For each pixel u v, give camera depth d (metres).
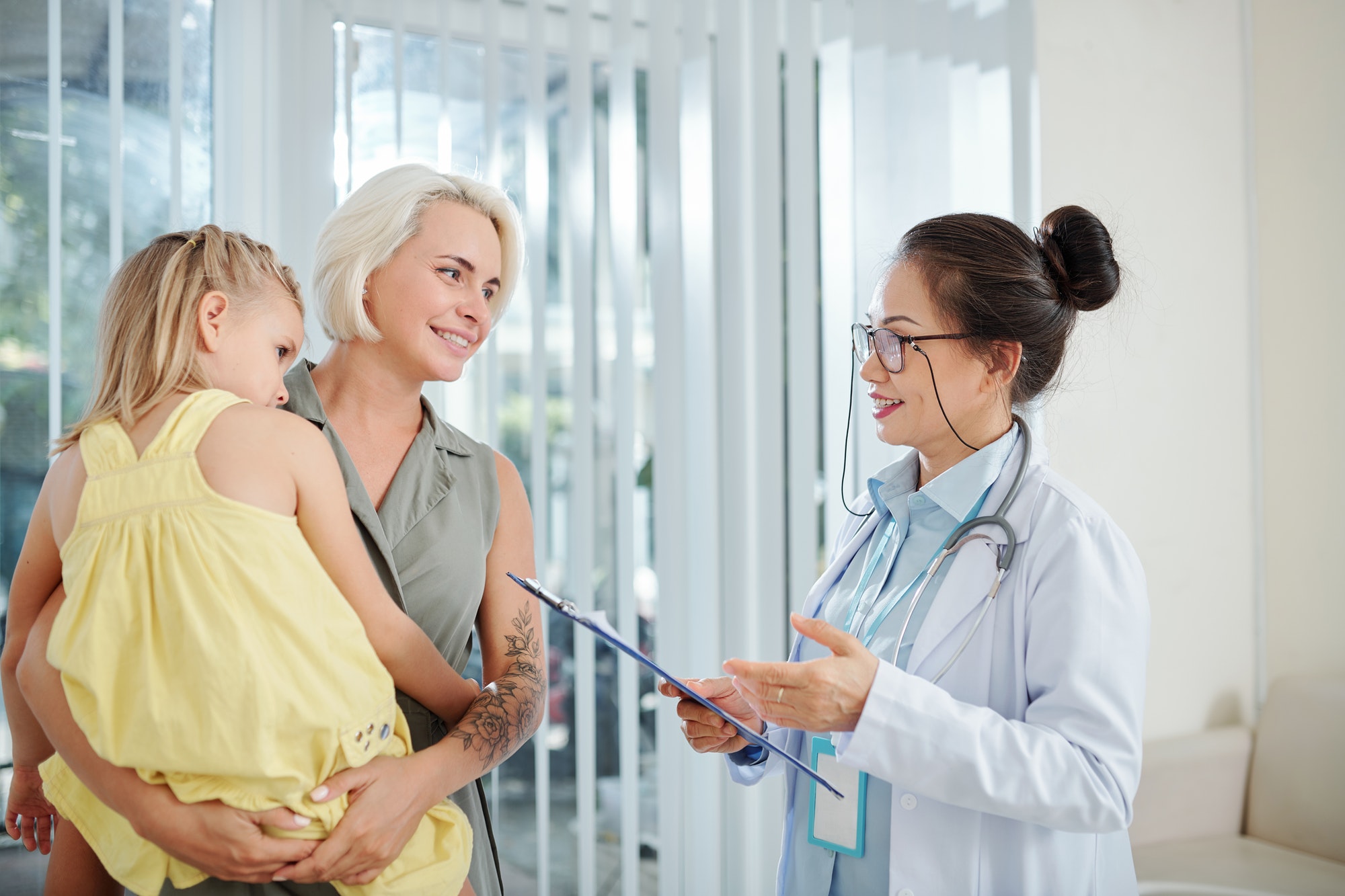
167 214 1.92
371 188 1.25
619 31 2.10
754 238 2.17
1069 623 1.05
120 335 1.05
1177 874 2.16
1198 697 2.57
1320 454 2.56
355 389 1.28
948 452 1.23
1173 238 2.54
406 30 2.07
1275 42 2.64
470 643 1.34
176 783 0.90
